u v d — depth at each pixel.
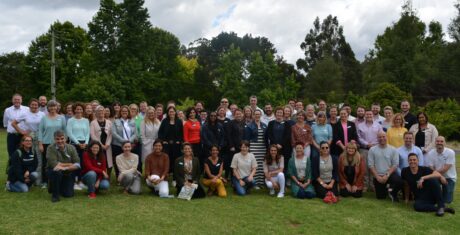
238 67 40.44
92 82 36.34
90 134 9.52
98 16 39.06
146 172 9.11
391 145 9.78
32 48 45.09
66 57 44.91
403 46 46.16
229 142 10.12
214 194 9.23
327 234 6.57
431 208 8.00
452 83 43.81
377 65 48.50
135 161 9.17
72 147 8.57
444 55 45.88
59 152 8.35
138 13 40.31
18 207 7.51
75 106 9.33
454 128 28.23
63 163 8.36
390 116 10.49
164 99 43.72
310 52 62.91
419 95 44.34
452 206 8.57
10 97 47.84
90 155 8.73
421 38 54.84
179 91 48.59
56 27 45.53
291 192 9.58
